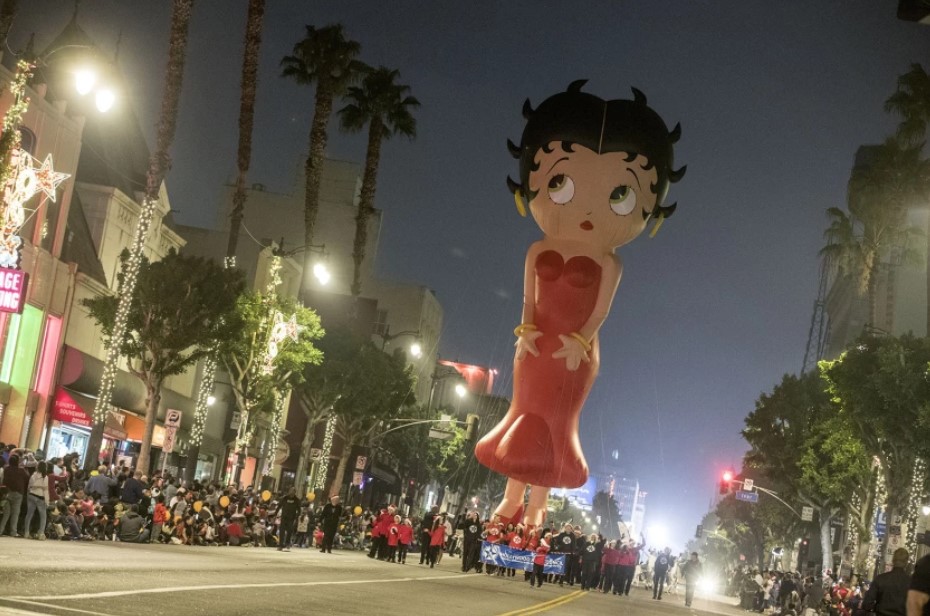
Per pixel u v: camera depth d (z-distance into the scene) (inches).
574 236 1337.4
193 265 1393.9
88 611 414.6
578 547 1610.5
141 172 1909.4
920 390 1667.1
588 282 1338.6
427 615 636.1
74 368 1517.0
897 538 1786.4
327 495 2746.1
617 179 1296.8
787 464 2706.7
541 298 1375.5
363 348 2177.7
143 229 1306.6
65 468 1131.9
